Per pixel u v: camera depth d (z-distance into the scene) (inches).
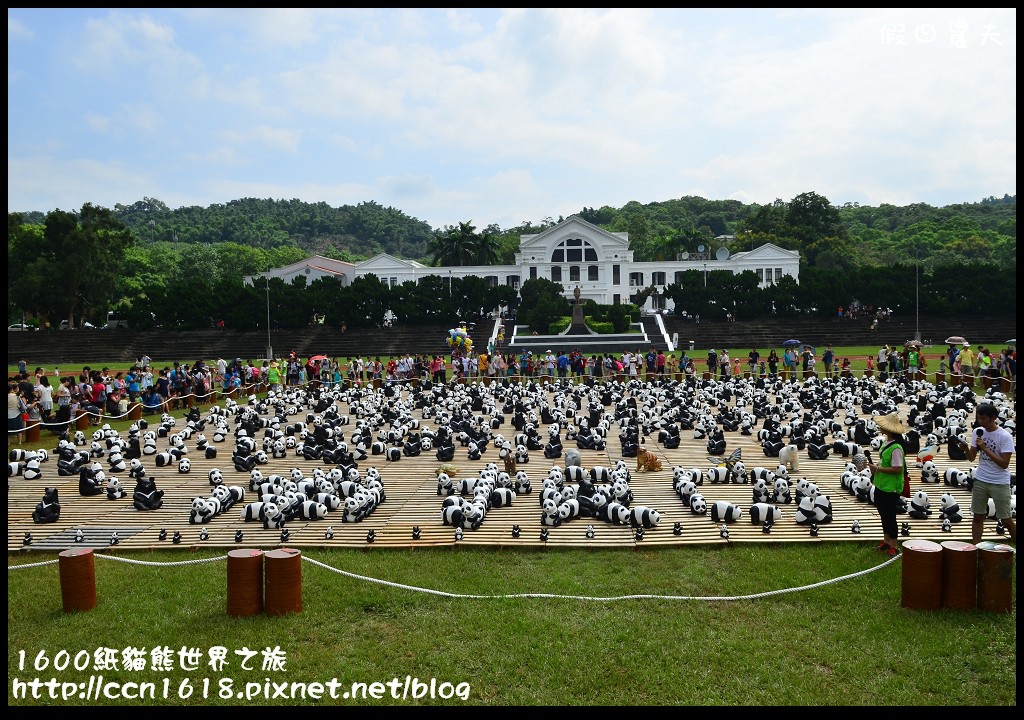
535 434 1113.4
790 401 1427.2
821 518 682.2
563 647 459.5
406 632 484.7
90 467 872.3
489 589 552.4
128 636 484.4
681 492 781.9
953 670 416.8
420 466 997.8
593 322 3661.4
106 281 3919.8
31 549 658.2
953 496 761.6
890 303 3585.1
